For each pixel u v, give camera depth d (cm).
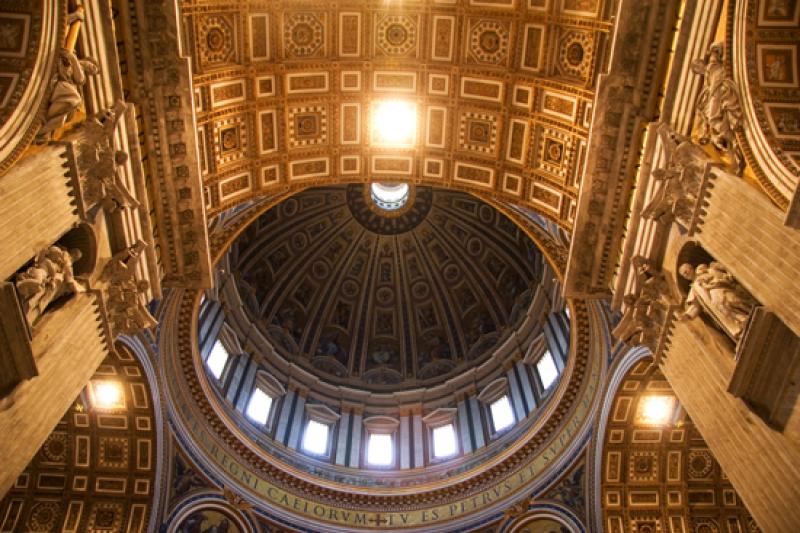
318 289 3859
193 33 1571
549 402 2570
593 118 1518
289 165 1872
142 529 2102
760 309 1115
